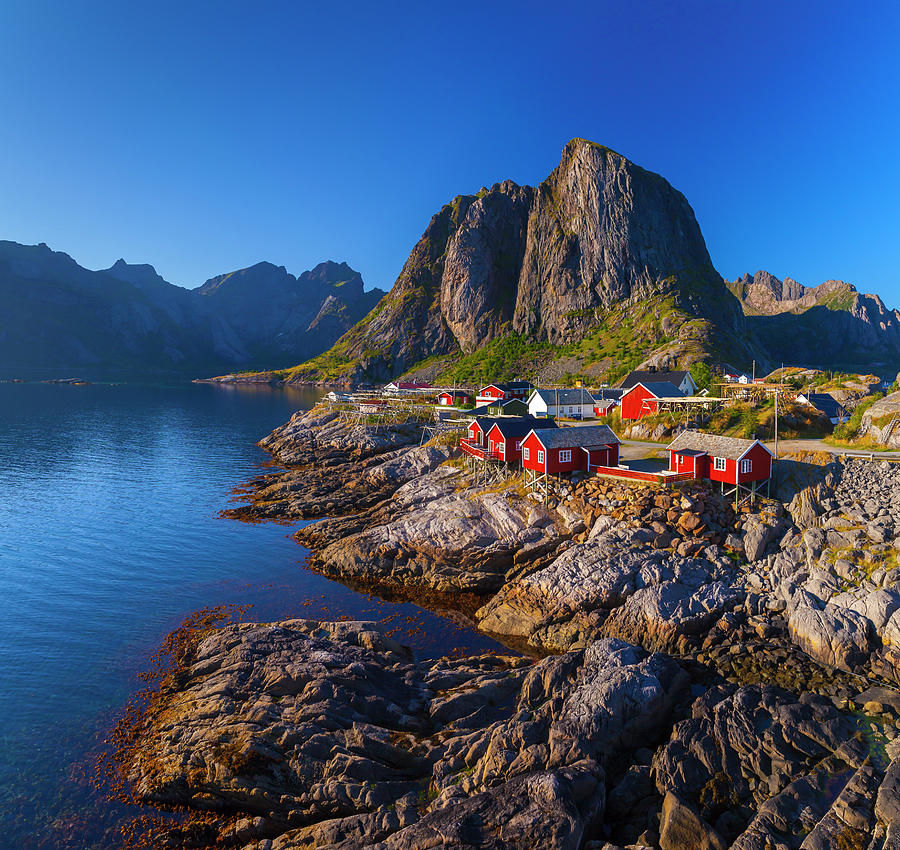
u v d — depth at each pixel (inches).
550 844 740.0
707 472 1884.8
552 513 1956.2
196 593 1792.6
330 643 1325.0
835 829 743.1
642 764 944.9
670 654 1352.1
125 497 2910.9
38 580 1859.0
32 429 5044.3
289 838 838.5
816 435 2452.0
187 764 968.3
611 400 4143.7
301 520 2586.1
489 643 1515.7
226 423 5718.5
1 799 947.3
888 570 1353.3
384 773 928.9
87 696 1228.5
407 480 2999.5
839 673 1198.3
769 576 1515.7
